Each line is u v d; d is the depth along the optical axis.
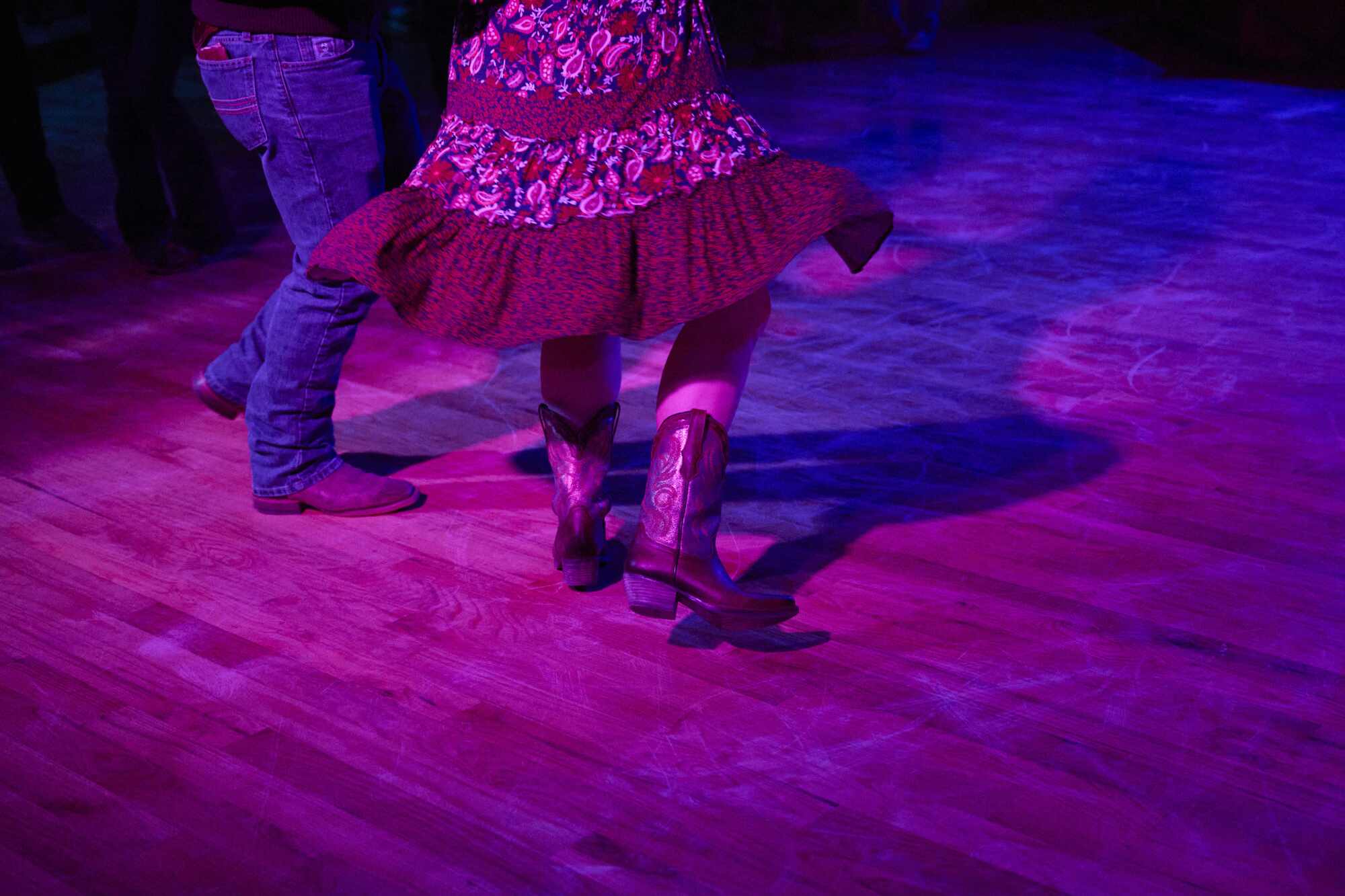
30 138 4.33
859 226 1.70
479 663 1.96
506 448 2.80
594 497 2.11
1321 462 2.59
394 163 2.61
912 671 1.91
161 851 1.55
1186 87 6.68
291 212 2.33
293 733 1.79
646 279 1.68
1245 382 3.02
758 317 1.83
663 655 1.97
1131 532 2.32
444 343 3.46
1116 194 4.73
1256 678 1.87
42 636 2.06
